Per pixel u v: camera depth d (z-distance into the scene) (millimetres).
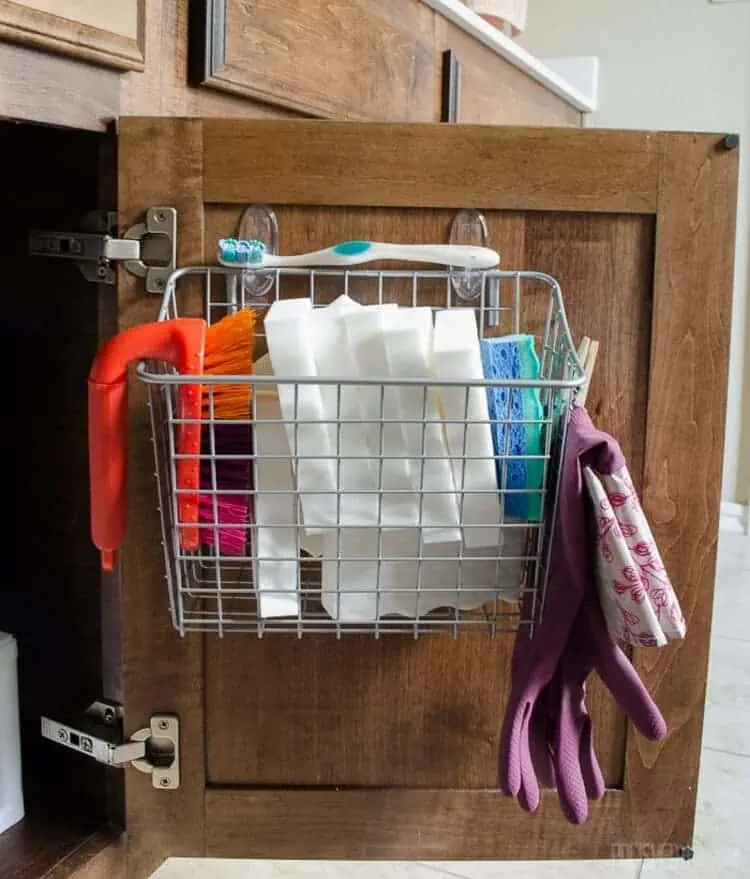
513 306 886
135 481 890
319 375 778
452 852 976
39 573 1048
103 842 957
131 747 937
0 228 997
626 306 888
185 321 769
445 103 1599
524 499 803
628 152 863
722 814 1184
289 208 864
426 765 961
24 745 1073
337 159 856
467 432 781
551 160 861
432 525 790
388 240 871
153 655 928
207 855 976
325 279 882
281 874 1067
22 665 1067
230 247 834
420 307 854
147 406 879
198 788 957
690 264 882
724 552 2234
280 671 938
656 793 975
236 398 772
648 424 905
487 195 862
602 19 2412
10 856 929
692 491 918
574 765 805
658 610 793
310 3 1147
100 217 886
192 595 858
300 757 956
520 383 738
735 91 2348
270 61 1071
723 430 910
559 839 979
